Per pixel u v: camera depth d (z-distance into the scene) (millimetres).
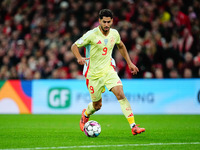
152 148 18625
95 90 24172
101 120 38375
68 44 55531
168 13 58500
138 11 59438
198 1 58594
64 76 51406
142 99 46625
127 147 18906
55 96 48094
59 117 42250
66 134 25375
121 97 23062
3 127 31016
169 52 49938
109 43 23484
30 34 61844
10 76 54750
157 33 51969
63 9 64812
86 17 61188
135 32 53500
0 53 59750
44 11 65812
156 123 35000
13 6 68688
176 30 53688
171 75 48094
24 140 21859
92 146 19234
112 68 24016
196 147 19031
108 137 23375
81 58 22969
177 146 19312
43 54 57188
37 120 38531
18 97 49094
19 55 58750
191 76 47656
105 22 22438
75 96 47500
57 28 61750
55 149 18328
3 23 68375
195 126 31719
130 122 22875
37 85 48625
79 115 45156
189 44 51031
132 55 49625
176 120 38062
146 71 49344
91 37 23172
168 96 46219
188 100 45844
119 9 60469
